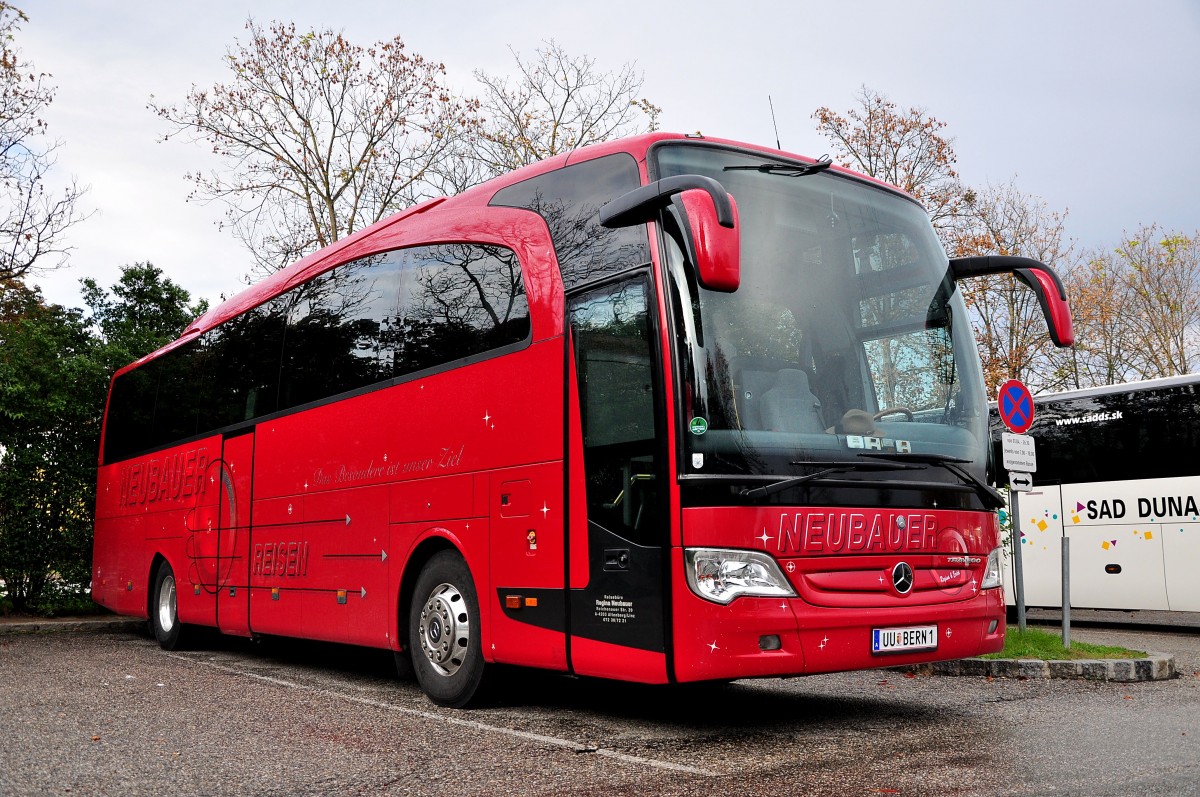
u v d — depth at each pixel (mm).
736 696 8469
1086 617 18297
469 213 8289
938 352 7328
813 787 5066
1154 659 9719
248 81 24938
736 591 5863
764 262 6684
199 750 6113
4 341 19609
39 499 16312
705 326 6262
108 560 15102
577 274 6969
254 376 11328
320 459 9719
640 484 6250
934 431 6957
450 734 6637
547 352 7074
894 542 6461
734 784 5168
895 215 7590
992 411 17562
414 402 8391
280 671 10500
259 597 10656
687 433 6066
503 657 7176
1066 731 6578
